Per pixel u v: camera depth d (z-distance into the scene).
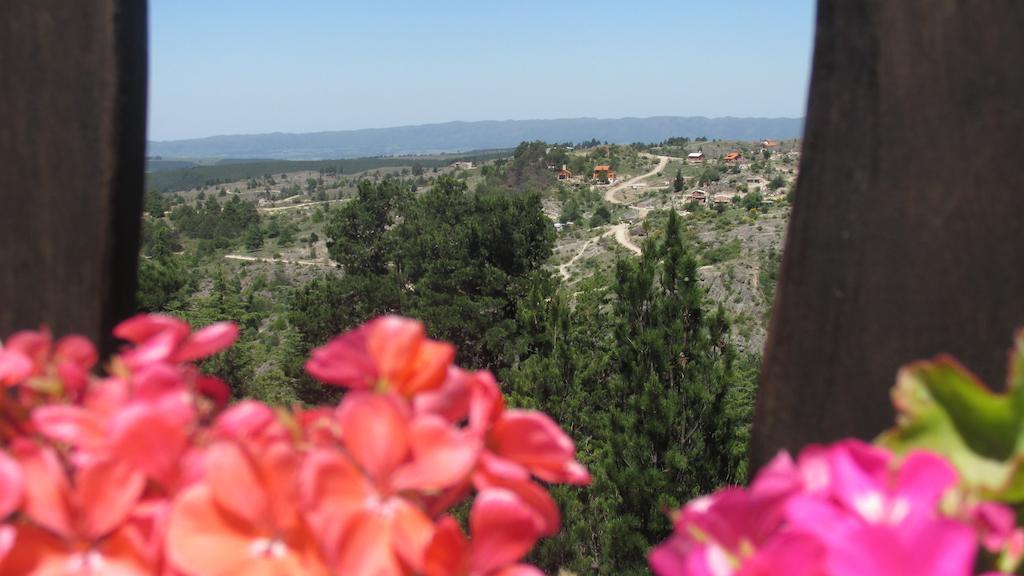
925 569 0.84
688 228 107.25
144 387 1.19
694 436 9.32
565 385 11.70
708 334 10.09
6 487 1.03
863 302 1.29
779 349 1.37
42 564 1.06
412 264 40.34
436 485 1.05
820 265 1.32
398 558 1.03
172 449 1.11
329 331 35.97
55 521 1.06
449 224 45.69
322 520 1.02
